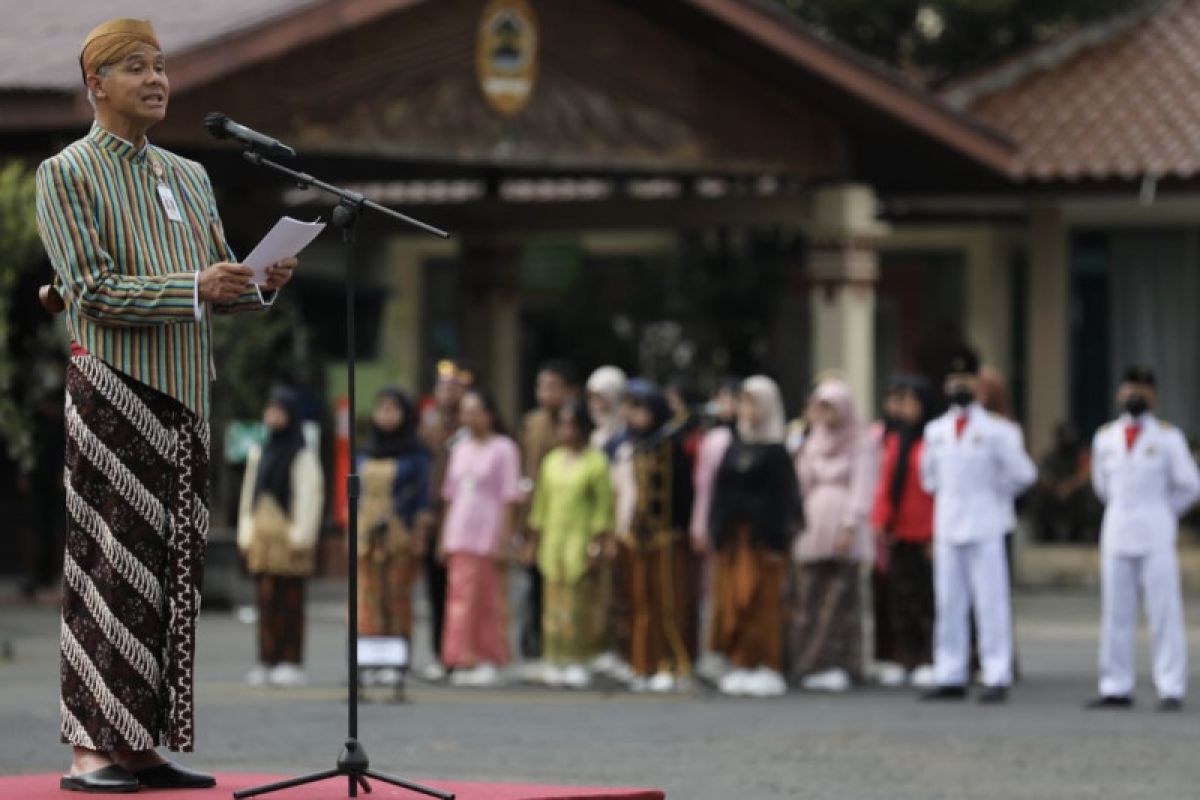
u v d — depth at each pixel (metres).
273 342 52.38
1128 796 25.56
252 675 36.81
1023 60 64.31
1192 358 64.69
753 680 36.19
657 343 77.31
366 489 36.38
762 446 36.06
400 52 46.44
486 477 37.19
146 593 18.33
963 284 72.19
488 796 18.59
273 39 42.50
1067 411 64.56
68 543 18.48
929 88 71.94
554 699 35.22
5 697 34.03
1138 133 60.28
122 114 18.36
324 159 56.50
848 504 37.38
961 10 70.62
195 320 17.94
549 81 49.94
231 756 27.78
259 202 62.97
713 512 36.38
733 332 76.50
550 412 40.62
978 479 35.75
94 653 18.23
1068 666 41.44
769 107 54.81
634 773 26.91
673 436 36.78
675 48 52.62
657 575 36.50
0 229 41.09
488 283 63.16
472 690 36.47
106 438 18.25
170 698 18.34
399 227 62.59
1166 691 34.44
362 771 18.64
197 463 18.56
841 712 33.75
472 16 47.88
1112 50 64.50
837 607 37.50
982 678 37.44
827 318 56.75
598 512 36.94
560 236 72.25
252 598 52.69
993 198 61.50
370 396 57.19
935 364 71.12
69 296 18.22
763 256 75.75
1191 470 34.50
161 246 18.44
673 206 58.28
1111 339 65.06
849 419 37.66
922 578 38.25
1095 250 65.19
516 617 50.69
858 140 57.31
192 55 41.41
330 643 44.38
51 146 43.69
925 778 26.80
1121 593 34.72
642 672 36.62
